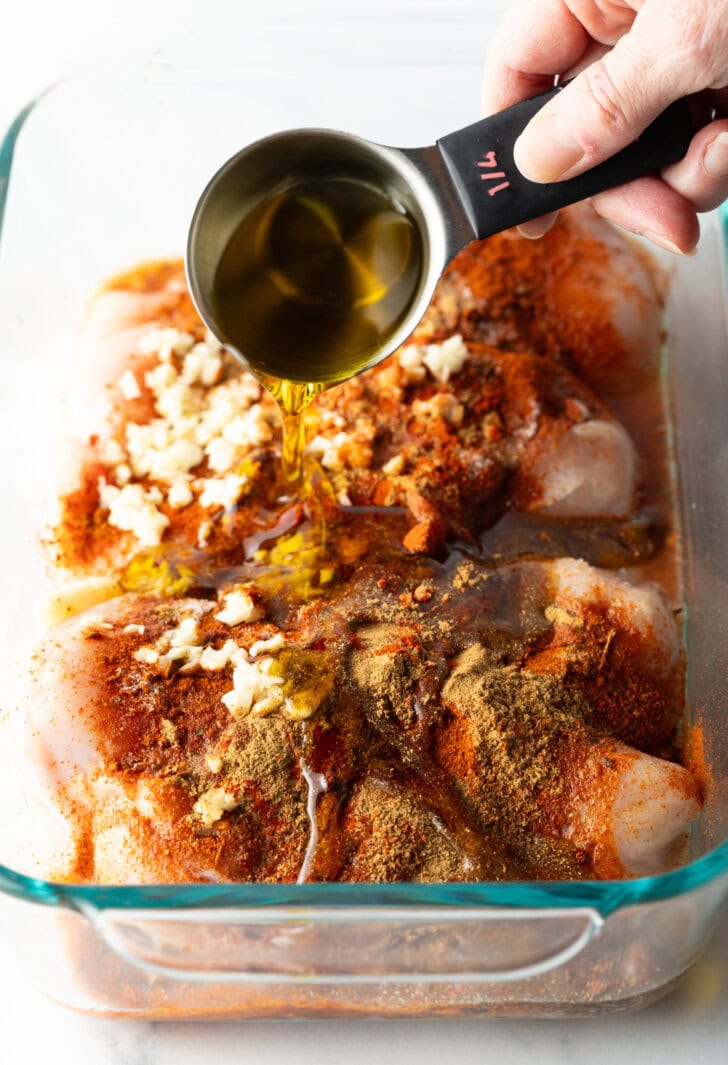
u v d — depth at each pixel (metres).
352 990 0.36
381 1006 0.37
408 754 0.37
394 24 0.47
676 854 0.39
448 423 0.44
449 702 0.38
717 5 0.35
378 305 0.39
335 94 0.46
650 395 0.47
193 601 0.41
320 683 0.38
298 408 0.40
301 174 0.39
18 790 0.38
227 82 0.46
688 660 0.43
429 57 0.46
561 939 0.35
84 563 0.43
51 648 0.39
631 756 0.38
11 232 0.44
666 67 0.35
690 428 0.46
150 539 0.43
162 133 0.46
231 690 0.38
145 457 0.44
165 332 0.45
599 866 0.37
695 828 0.40
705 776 0.41
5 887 0.34
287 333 0.39
